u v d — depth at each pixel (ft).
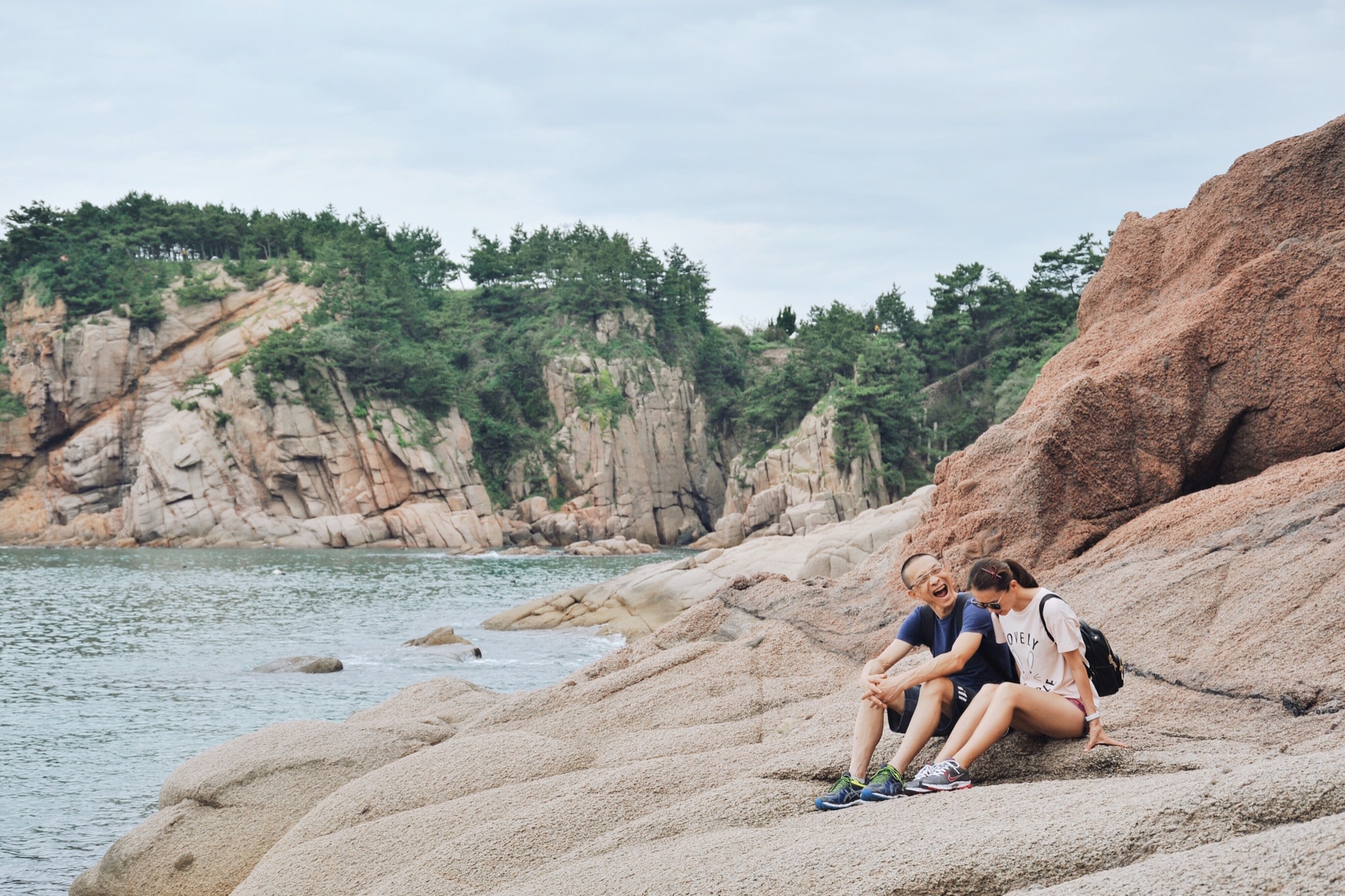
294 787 34.71
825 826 19.84
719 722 34.06
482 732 37.22
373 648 86.22
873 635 39.45
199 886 31.14
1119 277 49.42
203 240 405.80
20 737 53.72
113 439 308.81
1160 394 40.98
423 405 337.31
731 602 47.52
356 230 389.80
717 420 396.57
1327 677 23.16
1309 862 12.62
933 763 21.18
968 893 15.43
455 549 279.49
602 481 348.59
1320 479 33.58
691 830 22.21
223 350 330.13
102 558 224.12
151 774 46.52
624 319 395.14
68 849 36.70
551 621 100.12
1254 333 40.27
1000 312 368.27
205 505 287.89
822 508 270.26
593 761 31.45
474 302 422.00
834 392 325.01
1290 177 42.42
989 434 44.47
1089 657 21.56
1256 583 28.40
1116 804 16.55
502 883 22.77
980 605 22.47
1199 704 24.17
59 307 323.78
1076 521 40.16
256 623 107.24
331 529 292.61
